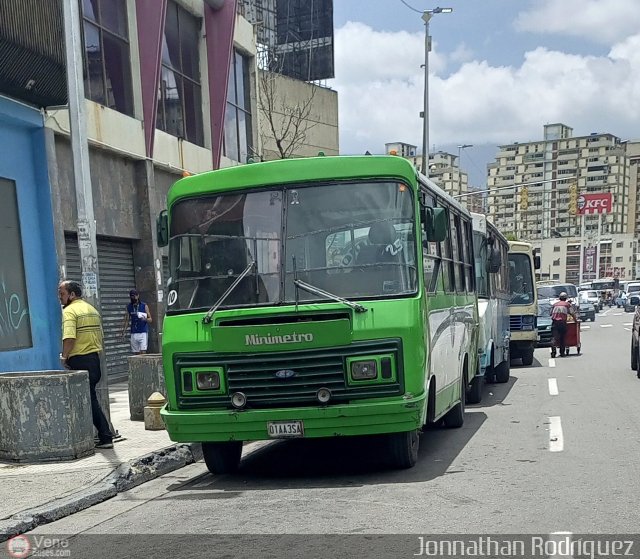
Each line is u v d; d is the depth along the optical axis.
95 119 14.40
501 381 15.44
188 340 6.76
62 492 6.60
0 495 6.53
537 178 139.00
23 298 11.80
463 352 10.09
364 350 6.44
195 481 7.43
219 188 7.18
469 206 97.81
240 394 6.55
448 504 5.75
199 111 20.47
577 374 16.31
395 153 7.47
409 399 6.40
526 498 5.86
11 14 10.88
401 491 6.25
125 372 15.96
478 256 13.31
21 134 12.06
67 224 13.40
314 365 6.46
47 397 7.79
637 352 15.14
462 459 7.61
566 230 135.62
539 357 21.97
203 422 6.62
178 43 19.30
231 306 6.79
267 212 7.00
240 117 23.72
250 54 24.19
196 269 7.06
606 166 134.50
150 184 16.56
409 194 6.98
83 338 8.43
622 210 138.62
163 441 8.81
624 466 6.96
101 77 15.27
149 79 16.56
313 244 6.84
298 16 36.06
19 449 7.77
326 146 37.03
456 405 9.58
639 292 60.22
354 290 6.66
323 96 36.66
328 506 5.87
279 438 6.55
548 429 9.28
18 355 11.38
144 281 16.53
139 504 6.49
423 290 6.87
